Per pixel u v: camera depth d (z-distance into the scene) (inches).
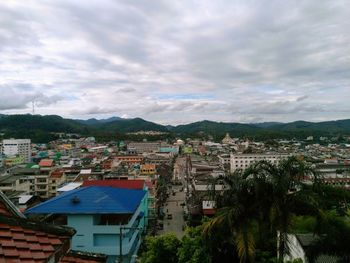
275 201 698.8
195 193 2741.1
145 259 1093.1
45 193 3440.0
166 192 4247.0
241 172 780.6
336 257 861.8
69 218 1341.0
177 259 1033.5
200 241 945.5
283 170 740.0
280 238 747.4
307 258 855.7
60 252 281.7
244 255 689.0
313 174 741.9
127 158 6510.8
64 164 5157.5
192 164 5723.4
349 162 5940.0
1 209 314.3
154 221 2652.6
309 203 701.9
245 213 709.9
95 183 2322.8
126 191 1724.9
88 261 345.7
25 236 263.3
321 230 809.5
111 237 1354.6
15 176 3272.6
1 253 232.5
